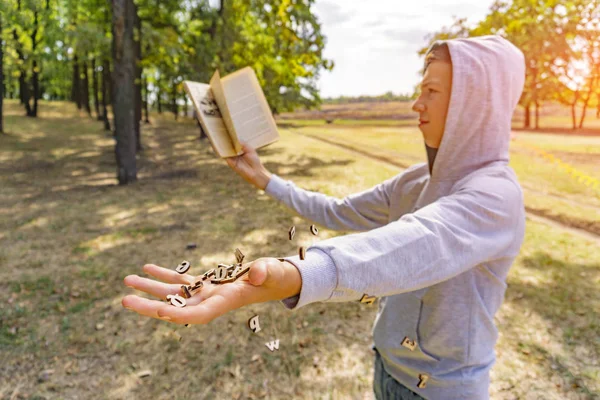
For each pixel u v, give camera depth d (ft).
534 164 38.27
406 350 4.41
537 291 16.05
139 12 48.29
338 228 5.64
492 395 10.66
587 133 48.26
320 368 11.60
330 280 2.54
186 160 51.13
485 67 3.92
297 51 24.72
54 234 22.15
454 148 4.08
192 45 49.08
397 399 4.71
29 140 64.44
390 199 5.34
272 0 22.08
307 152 60.95
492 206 3.50
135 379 11.15
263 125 5.32
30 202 29.09
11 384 10.87
